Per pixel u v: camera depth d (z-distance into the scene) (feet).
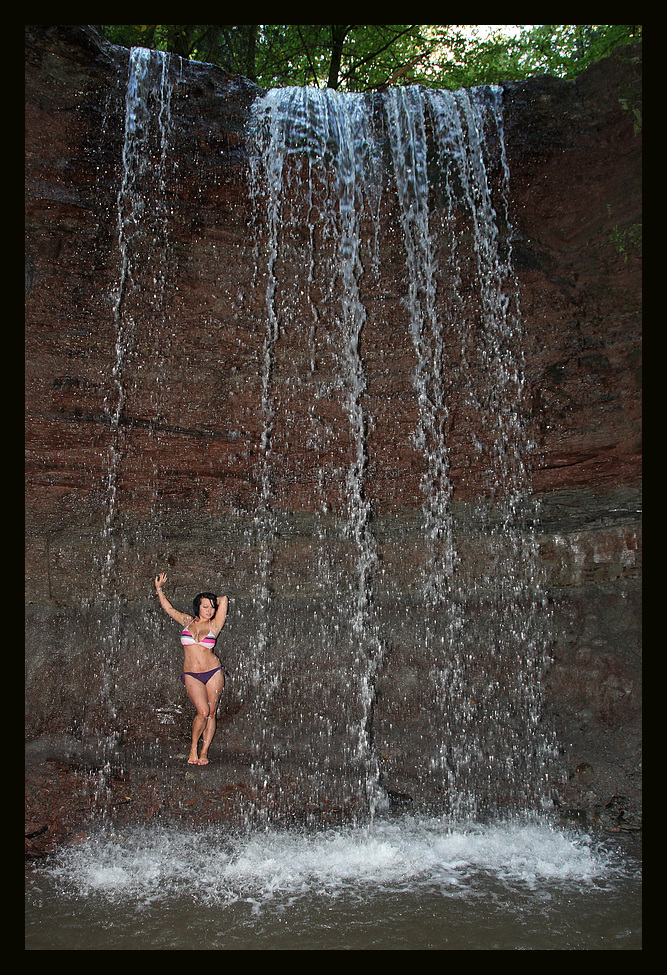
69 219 21.25
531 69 35.94
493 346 24.20
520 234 23.98
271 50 39.75
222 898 14.02
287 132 23.75
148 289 22.84
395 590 24.14
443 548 24.12
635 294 21.98
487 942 12.23
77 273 21.61
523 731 21.27
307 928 12.73
